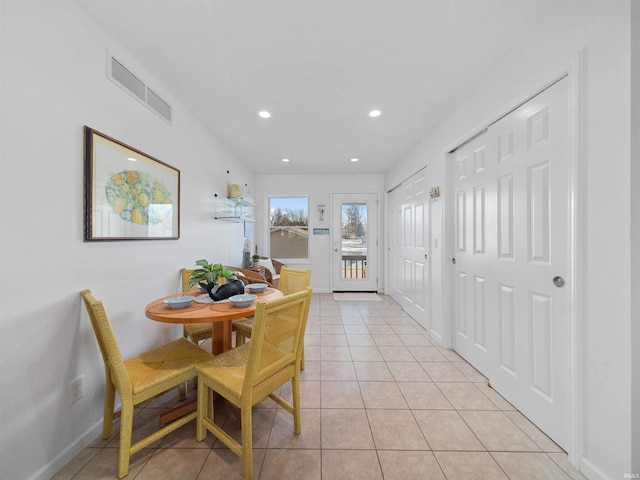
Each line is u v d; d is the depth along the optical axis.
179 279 2.18
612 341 1.05
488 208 1.84
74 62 1.26
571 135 1.18
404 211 3.66
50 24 1.15
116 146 1.51
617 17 1.01
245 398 1.12
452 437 1.38
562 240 1.29
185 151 2.28
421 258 3.03
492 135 1.79
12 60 1.01
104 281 1.45
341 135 2.87
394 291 4.23
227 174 3.27
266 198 4.75
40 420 1.11
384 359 2.24
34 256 1.09
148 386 1.21
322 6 1.27
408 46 1.54
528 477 1.16
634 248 0.98
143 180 1.74
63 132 1.21
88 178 1.33
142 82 1.73
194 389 1.82
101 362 1.42
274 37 1.47
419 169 3.02
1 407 0.99
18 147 1.03
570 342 1.22
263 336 1.13
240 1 1.24
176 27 1.40
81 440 1.29
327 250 4.80
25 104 1.06
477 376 1.97
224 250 3.18
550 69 1.31
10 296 1.02
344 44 1.52
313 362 2.20
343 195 4.77
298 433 1.40
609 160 1.05
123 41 1.51
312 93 2.04
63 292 1.22
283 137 2.93
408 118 2.44
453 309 2.39
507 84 1.61
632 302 0.98
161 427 1.45
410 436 1.39
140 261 1.74
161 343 1.96
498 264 1.75
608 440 1.07
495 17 1.33
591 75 1.11
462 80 1.87
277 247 4.84
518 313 1.58
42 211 1.12
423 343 2.56
